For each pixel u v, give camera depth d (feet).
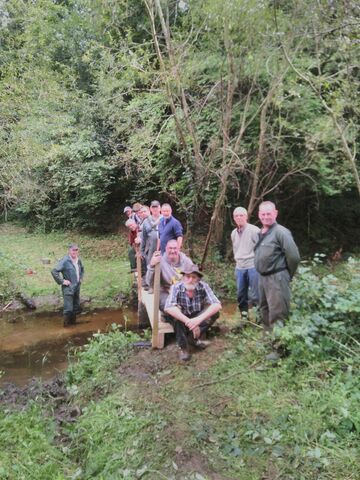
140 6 31.32
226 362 15.03
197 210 33.65
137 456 10.91
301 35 22.49
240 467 10.14
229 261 34.94
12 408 14.74
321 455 10.14
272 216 15.01
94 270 35.78
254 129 30.76
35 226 53.06
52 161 44.47
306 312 15.60
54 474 11.25
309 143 25.99
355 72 21.74
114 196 51.93
